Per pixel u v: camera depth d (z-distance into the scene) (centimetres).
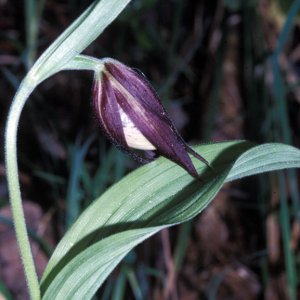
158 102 34
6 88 65
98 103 34
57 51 32
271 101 60
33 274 33
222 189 60
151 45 65
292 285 48
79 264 33
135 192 36
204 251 58
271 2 60
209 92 65
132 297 51
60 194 57
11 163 32
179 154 34
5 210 53
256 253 55
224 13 65
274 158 34
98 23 32
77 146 56
